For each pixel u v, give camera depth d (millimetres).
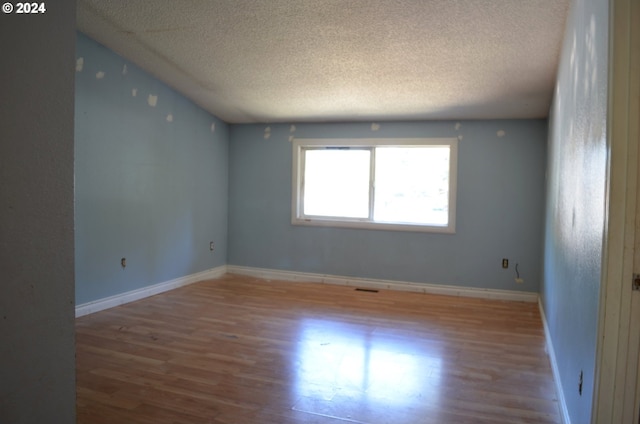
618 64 1243
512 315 4156
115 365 2719
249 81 4309
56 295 880
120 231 4152
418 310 4270
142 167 4395
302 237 5633
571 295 2082
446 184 5164
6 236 779
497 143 4902
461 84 3977
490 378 2643
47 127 845
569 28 2578
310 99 4680
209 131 5492
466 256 5012
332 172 5578
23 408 826
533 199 4793
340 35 3221
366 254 5367
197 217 5316
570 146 2400
